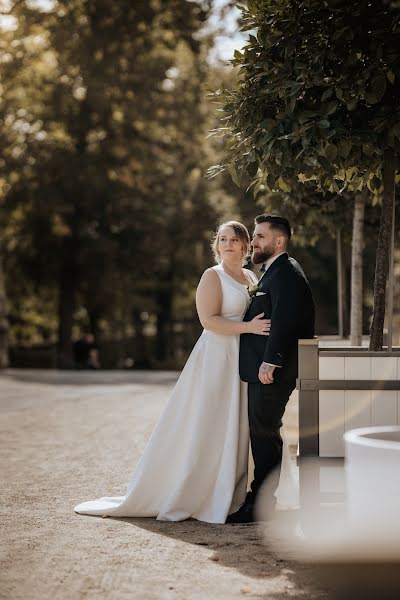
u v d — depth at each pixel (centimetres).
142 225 3428
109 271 3478
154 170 3297
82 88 3145
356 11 570
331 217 1013
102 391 1808
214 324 608
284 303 575
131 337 4247
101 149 3209
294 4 597
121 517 609
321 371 562
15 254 3488
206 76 2791
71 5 2333
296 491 638
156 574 460
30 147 3166
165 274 3931
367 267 1188
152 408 1399
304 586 439
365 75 564
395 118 562
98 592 428
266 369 576
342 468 562
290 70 593
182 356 4344
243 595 425
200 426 604
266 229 593
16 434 1062
